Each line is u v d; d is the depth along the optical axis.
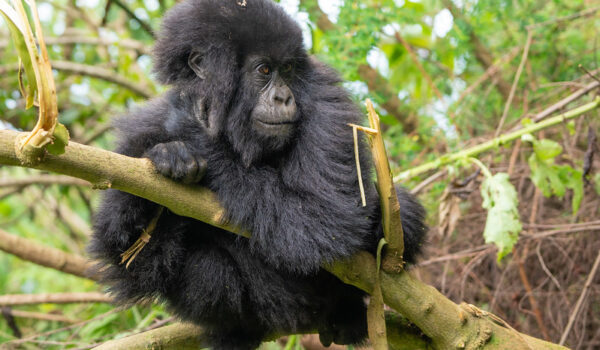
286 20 3.20
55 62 7.05
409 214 3.32
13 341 4.90
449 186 4.46
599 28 5.93
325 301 3.24
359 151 3.22
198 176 2.64
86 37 7.94
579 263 5.30
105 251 2.98
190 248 3.07
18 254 5.91
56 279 8.28
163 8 7.26
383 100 5.27
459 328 2.85
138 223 2.86
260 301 3.11
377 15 5.49
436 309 2.85
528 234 4.95
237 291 3.06
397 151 5.89
